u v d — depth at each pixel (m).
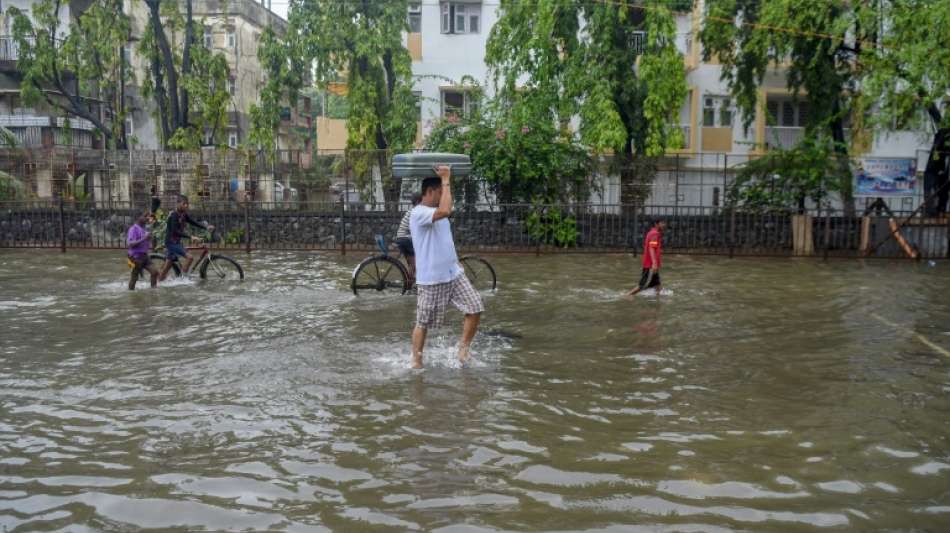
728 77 22.78
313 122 48.03
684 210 22.83
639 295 11.70
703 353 7.55
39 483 4.27
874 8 18.03
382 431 5.11
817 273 14.94
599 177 20.92
